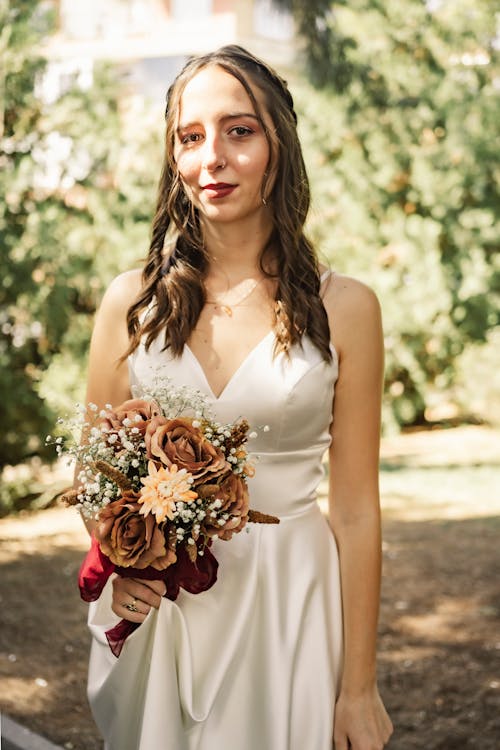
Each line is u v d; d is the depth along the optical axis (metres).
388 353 11.66
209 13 14.81
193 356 2.03
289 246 2.04
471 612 5.56
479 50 11.60
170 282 2.06
